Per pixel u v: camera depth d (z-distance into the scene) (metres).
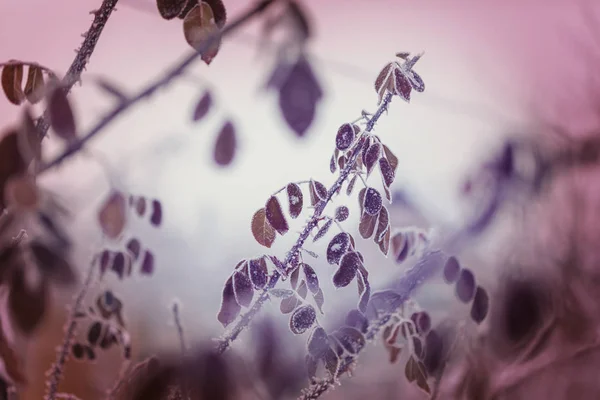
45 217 0.72
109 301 0.80
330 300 0.79
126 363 0.79
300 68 0.69
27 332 0.70
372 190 0.72
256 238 0.72
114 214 0.75
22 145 0.69
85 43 0.74
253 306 0.74
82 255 0.79
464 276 0.80
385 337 0.80
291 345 0.79
